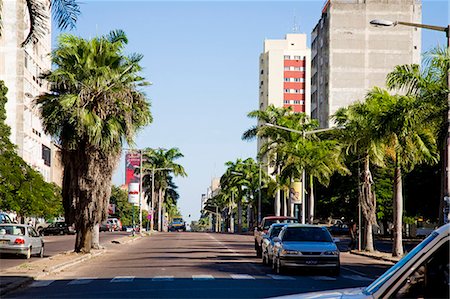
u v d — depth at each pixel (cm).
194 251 4041
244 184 11550
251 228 11456
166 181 11700
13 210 5819
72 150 3419
